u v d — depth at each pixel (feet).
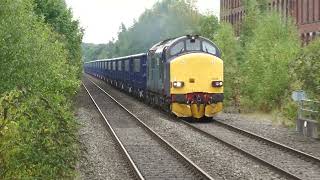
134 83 180.04
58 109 49.39
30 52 62.90
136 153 73.56
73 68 111.24
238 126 102.83
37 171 40.86
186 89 112.16
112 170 62.64
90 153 72.84
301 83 98.63
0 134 35.86
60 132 47.19
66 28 147.84
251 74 132.46
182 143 82.07
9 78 59.36
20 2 61.77
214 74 113.60
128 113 126.11
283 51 124.88
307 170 61.72
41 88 64.28
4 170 36.76
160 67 122.01
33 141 41.39
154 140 85.71
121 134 92.58
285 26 146.30
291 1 241.55
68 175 47.62
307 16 228.22
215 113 114.52
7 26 59.52
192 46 116.47
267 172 60.18
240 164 65.10
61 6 147.23
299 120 94.22
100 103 157.79
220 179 57.11
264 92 125.80
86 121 109.70
